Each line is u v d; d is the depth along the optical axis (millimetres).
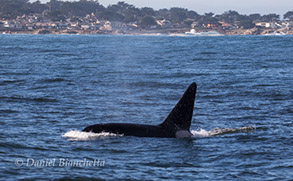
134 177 44031
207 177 44562
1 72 149500
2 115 75250
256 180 43906
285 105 89250
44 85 117312
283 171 46781
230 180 43812
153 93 107000
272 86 117562
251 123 72500
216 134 63594
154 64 198125
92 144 55906
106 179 43375
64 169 45812
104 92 106938
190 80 134000
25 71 155875
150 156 51469
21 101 90438
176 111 62062
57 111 81062
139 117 79000
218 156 52000
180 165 48406
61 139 58625
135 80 132750
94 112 81688
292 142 58906
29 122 70312
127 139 58125
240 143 58125
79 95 101125
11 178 42562
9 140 56844
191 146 56062
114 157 50750
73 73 152625
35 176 43406
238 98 98500
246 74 151000
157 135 60031
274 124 71375
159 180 43344
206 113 81438
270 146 56719
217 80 133375
